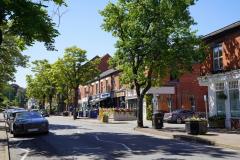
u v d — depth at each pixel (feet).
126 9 95.45
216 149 49.73
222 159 40.04
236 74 80.89
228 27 82.64
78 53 181.06
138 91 98.12
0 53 102.94
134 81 98.12
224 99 86.79
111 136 71.05
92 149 50.75
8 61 106.22
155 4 89.97
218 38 89.71
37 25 55.26
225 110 86.74
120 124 118.73
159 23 90.17
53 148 53.31
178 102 147.02
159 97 144.77
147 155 43.80
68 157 43.65
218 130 79.05
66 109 270.87
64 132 82.07
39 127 75.25
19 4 53.26
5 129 93.56
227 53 85.66
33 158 43.98
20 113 80.43
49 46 61.36
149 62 94.73
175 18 90.79
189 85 149.48
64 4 58.39
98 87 214.48
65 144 57.88
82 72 182.29
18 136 75.97
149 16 90.99
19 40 63.26
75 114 170.30
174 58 91.45
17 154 48.34
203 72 96.12
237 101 82.07
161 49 88.69
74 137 69.46
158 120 89.15
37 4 55.67
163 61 93.20
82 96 251.19
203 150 48.57
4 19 55.57
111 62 98.37
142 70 99.40
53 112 275.80
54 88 268.41
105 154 45.42
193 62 92.84
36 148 54.39
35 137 72.28
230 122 84.38
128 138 67.00
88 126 106.73
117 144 56.54
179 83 147.84
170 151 47.52
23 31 56.54
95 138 66.90
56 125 112.78
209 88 92.99
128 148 51.16
